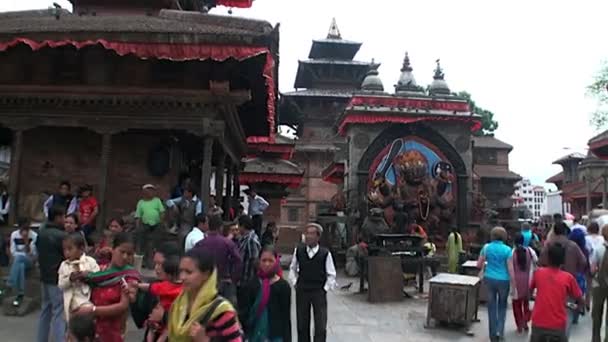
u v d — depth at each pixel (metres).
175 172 15.07
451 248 18.28
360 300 14.72
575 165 65.19
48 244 7.50
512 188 55.16
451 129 28.69
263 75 13.62
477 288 11.45
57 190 14.70
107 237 8.69
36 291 11.71
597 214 15.78
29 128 13.32
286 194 35.94
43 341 7.46
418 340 9.80
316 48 56.09
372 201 26.44
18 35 12.30
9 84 13.49
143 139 15.02
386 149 28.27
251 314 7.02
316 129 53.34
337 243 26.33
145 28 12.45
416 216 27.25
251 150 28.91
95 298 5.76
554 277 6.88
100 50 13.18
